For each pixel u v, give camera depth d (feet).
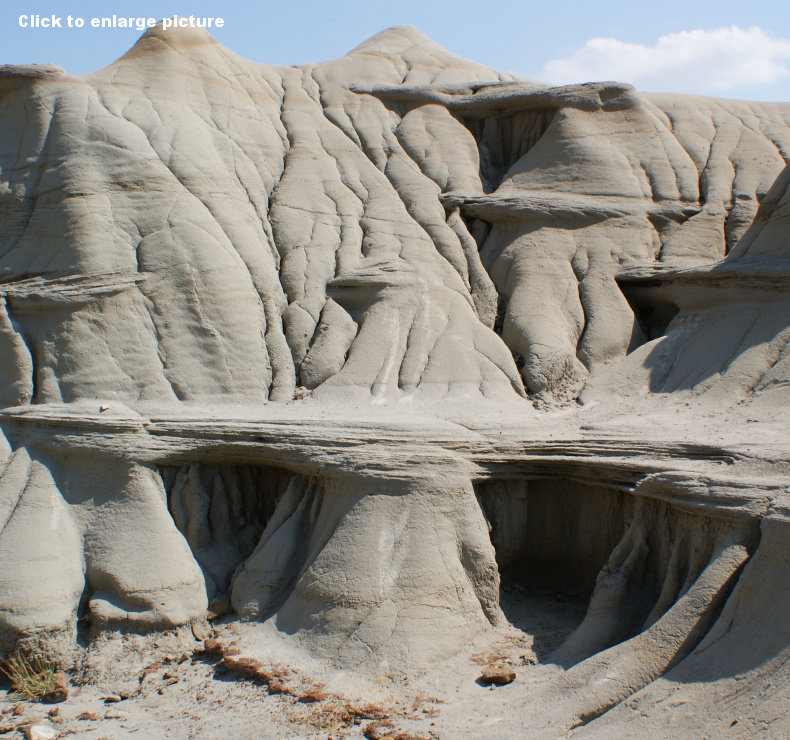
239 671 37.04
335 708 33.88
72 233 49.47
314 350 50.49
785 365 42.78
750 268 47.91
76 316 47.73
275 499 45.39
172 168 53.16
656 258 56.44
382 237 56.13
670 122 63.98
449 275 55.16
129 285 48.75
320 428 42.78
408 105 65.72
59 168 51.29
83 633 40.09
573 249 56.65
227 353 48.75
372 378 48.47
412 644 36.35
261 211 56.29
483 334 51.80
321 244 55.31
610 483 40.01
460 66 71.31
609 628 36.32
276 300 52.21
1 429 45.19
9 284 49.14
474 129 66.18
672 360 48.83
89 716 35.01
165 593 40.16
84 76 57.41
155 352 47.98
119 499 42.55
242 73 62.90
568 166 60.23
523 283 54.90
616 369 50.06
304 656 37.14
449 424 42.75
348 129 63.21
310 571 39.22
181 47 59.88
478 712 32.99
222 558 43.70
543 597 42.55
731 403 42.68
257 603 40.65
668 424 41.73
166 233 50.52
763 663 29.37
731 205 58.39
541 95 63.62
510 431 42.70
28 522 41.60
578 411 46.80
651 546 37.93
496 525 42.27
